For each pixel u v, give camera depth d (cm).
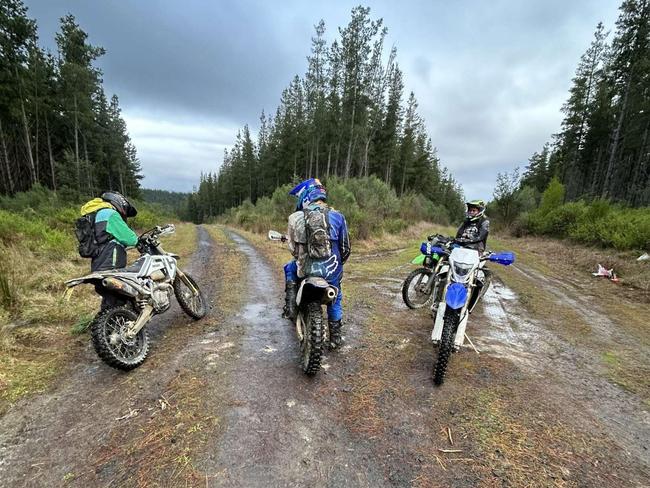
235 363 352
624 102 2594
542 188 5547
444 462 224
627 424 280
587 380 355
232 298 593
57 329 426
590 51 3547
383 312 543
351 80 3275
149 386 304
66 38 3145
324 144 4238
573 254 1330
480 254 439
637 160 3275
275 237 370
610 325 539
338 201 1788
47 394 292
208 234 1920
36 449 228
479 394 311
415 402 293
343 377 331
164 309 402
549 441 250
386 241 1599
